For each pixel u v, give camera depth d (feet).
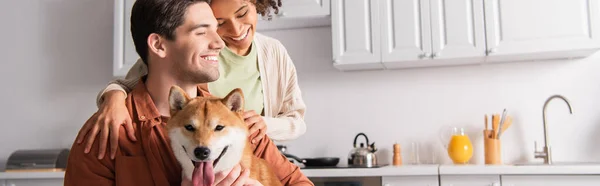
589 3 8.25
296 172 4.25
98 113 3.59
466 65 9.75
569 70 9.34
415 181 8.13
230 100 3.68
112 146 3.42
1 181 9.64
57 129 11.21
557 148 9.29
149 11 3.61
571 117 9.27
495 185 7.83
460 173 7.90
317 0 9.30
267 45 6.11
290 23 9.95
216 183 3.32
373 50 9.00
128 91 4.26
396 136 9.91
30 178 9.51
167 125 3.54
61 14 11.53
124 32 10.00
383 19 9.02
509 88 9.55
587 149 9.17
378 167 8.35
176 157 3.48
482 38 8.58
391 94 10.00
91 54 11.27
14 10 11.74
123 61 9.96
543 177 7.72
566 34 8.29
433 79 9.86
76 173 3.45
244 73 5.80
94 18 11.36
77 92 11.24
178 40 3.58
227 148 3.50
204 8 3.68
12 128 11.43
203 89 4.47
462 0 8.72
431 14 8.82
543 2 8.41
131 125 3.56
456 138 9.18
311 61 10.30
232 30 5.38
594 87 9.21
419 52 8.82
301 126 6.04
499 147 9.12
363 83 10.11
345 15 9.18
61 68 11.38
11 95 11.52
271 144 4.26
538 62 9.47
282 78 6.18
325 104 10.21
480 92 9.66
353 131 10.07
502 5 8.56
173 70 3.71
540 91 9.43
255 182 3.39
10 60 11.62
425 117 9.84
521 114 9.46
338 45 9.16
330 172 8.29
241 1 5.27
